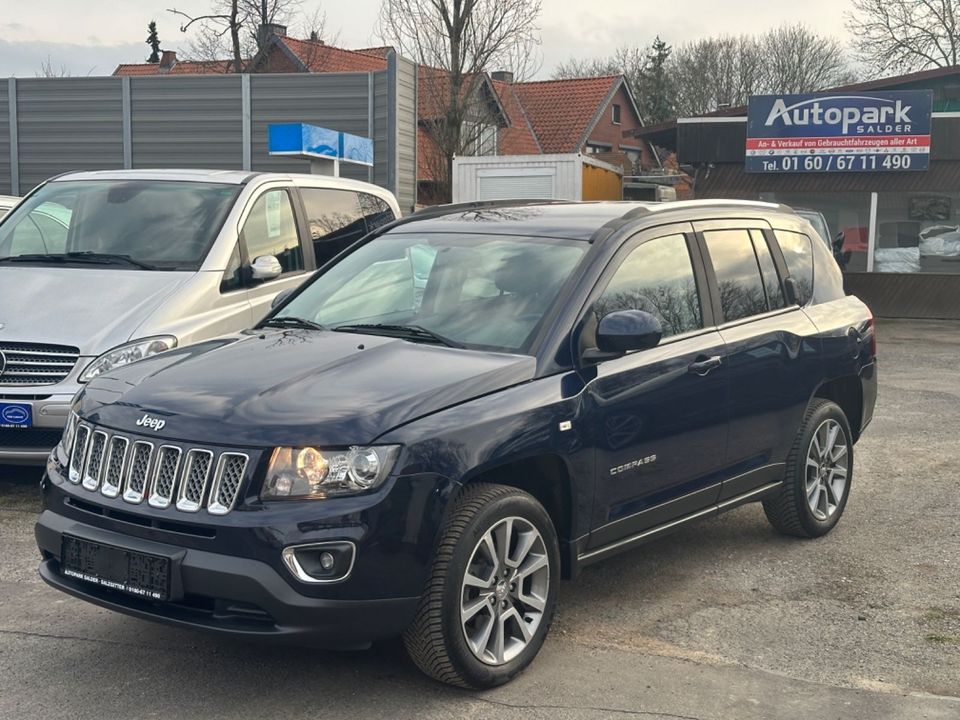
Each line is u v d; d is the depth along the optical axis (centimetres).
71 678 409
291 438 366
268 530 356
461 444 383
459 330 454
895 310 2045
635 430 456
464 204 576
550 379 426
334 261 551
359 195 897
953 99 2448
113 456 395
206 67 3656
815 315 593
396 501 365
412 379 400
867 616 488
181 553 366
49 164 1981
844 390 638
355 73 1836
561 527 440
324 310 507
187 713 381
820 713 387
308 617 357
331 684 405
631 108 5184
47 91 1962
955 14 4375
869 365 634
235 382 405
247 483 364
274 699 392
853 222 2059
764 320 552
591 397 436
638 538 475
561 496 436
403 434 372
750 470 542
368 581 361
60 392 611
